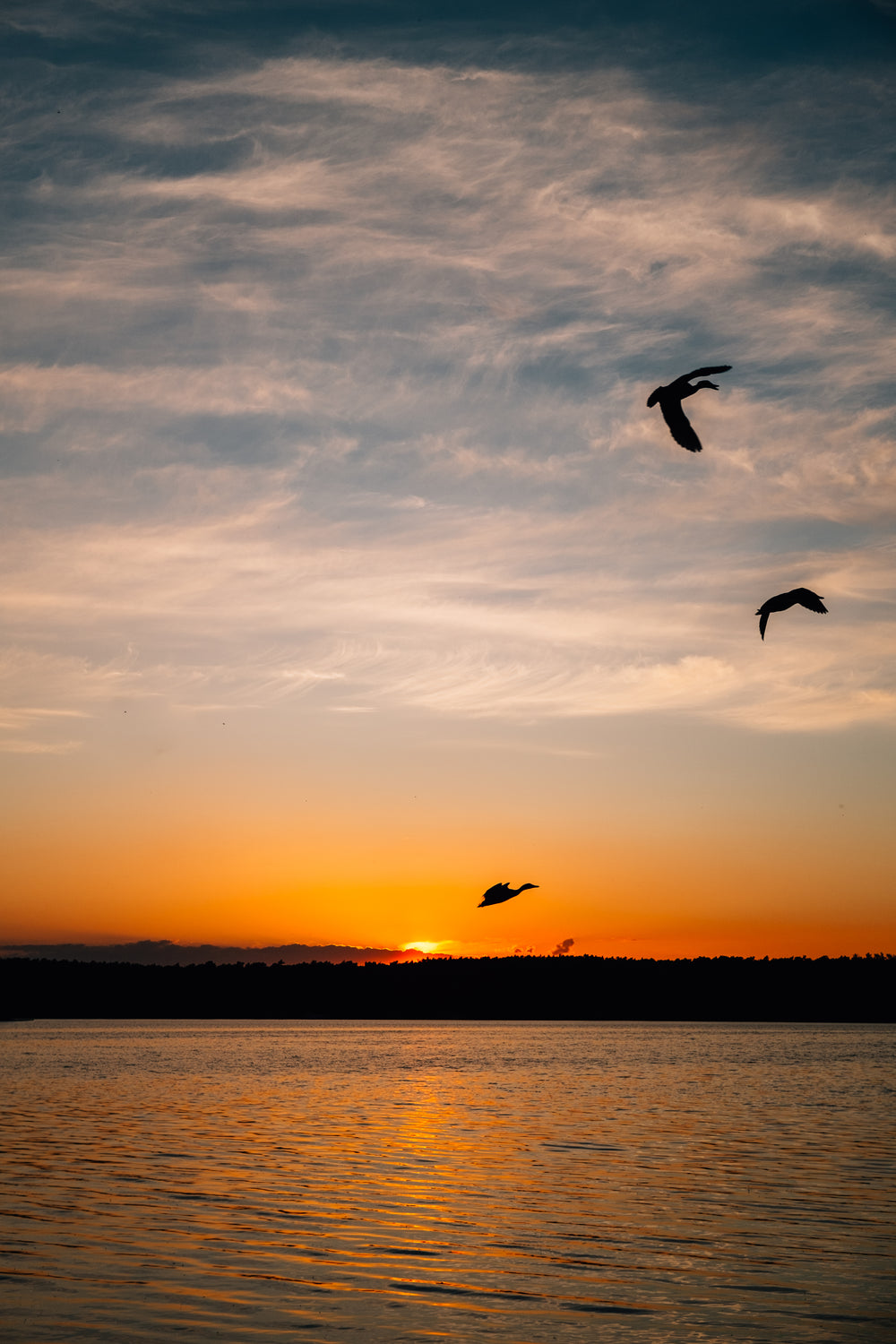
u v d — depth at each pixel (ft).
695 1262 74.59
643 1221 86.99
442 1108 177.68
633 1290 68.23
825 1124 157.28
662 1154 124.47
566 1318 62.95
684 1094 207.10
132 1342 57.47
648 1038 523.29
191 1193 96.73
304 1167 113.09
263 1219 86.17
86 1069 273.33
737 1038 508.53
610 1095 204.74
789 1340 59.62
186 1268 71.56
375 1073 265.54
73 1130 144.36
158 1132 142.92
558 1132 145.79
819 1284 69.82
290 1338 58.75
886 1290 68.54
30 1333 58.54
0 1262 72.18
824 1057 338.54
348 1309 63.77
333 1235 81.25
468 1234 82.17
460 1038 529.86
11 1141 132.26
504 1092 209.97
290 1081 234.79
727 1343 59.16
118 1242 78.18
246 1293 66.44
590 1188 101.45
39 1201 92.63
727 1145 132.67
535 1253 76.79
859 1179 107.55
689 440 33.09
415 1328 60.80
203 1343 57.62
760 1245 79.66
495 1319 62.59
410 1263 73.67
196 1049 386.93
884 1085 229.45
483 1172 110.32
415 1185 102.53
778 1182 105.70
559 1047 423.23
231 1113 168.55
